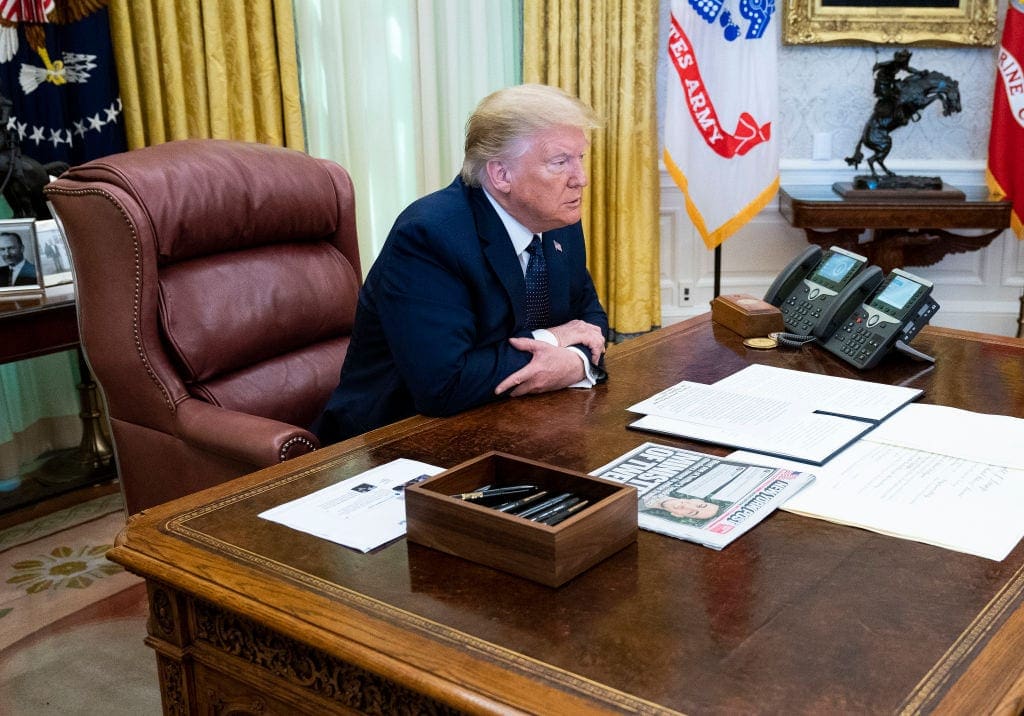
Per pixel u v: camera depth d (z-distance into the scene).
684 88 4.39
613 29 4.53
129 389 2.24
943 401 1.82
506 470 1.38
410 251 1.92
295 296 2.45
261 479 1.56
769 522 1.33
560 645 1.04
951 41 4.74
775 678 0.97
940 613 1.08
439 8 4.42
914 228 4.39
